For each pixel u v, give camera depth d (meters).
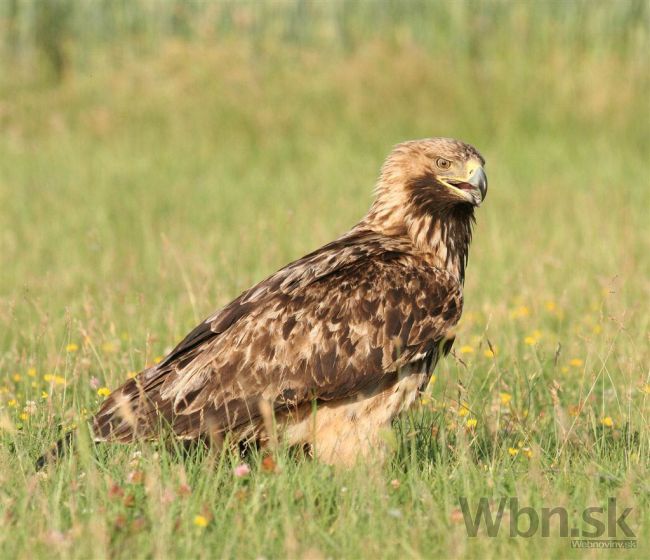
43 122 42.00
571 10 46.06
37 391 14.80
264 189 32.81
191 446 12.23
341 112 42.09
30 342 16.91
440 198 13.62
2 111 42.31
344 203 29.33
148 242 24.91
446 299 13.03
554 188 31.55
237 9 48.66
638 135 40.00
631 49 45.25
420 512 10.63
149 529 10.01
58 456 11.74
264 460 11.27
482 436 13.20
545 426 13.83
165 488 10.75
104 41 50.03
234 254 23.56
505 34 46.44
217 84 43.22
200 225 28.02
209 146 39.88
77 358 15.07
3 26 49.00
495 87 43.09
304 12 49.31
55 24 49.62
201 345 12.49
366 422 12.58
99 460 11.82
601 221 26.41
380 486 11.07
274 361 12.21
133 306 18.44
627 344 16.38
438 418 13.59
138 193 32.16
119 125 41.69
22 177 33.97
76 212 29.28
